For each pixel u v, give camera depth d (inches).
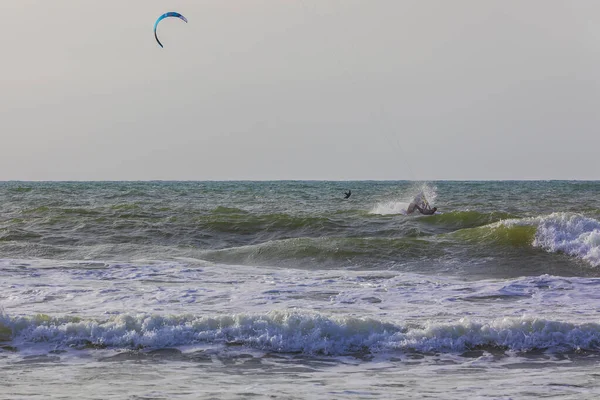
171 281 2493.8
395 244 3400.6
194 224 4520.2
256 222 4534.9
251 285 2412.6
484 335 1552.7
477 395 1162.6
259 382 1249.4
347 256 3233.3
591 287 2377.0
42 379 1254.9
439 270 3004.4
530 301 2130.9
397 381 1267.2
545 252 3275.1
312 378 1288.1
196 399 1115.3
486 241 3432.6
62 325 1577.3
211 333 1558.8
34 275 2598.4
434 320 1807.3
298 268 3046.3
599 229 3425.2
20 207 7352.4
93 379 1258.6
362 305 2048.5
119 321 1600.6
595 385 1233.4
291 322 1582.2
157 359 1418.6
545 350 1503.4
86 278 2544.3
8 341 1526.8
